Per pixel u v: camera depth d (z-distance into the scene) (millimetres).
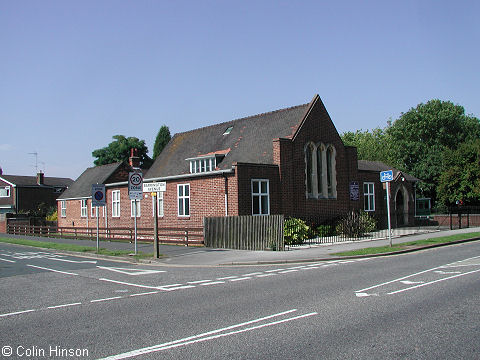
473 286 10156
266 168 24719
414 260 15523
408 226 35188
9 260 19219
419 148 58438
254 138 29391
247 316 7906
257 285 11258
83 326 7594
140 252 19906
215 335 6762
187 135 36938
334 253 17688
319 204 27688
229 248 21484
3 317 8469
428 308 8125
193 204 25906
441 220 36281
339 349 5926
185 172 31656
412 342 6152
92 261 18406
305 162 27203
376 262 15383
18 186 59625
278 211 25094
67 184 66125
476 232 26406
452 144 58531
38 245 26219
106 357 5906
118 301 9742
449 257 16047
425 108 59625
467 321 7168
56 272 14984
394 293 9578
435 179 53344
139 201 30391
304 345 6133
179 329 7176
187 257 18125
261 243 20312
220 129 33750
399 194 36469
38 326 7691
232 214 23438
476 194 41125
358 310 8102
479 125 61781
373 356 5625
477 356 5551
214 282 12055
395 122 63094
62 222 42531
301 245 21906
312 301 8984
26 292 11227
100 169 44844
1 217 45594
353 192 30234
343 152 29969
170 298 9898
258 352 5898
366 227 26688
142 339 6680
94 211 36875
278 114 30203
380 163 39312
